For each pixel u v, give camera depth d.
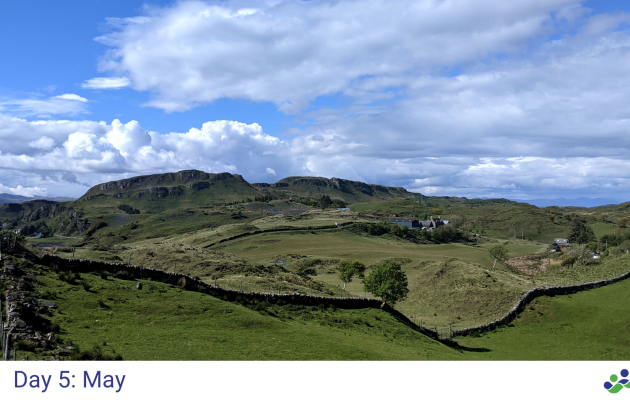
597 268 86.06
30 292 25.83
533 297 64.94
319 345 29.52
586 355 44.56
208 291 37.94
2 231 33.25
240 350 25.59
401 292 66.25
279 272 78.75
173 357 22.36
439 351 38.53
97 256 77.44
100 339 22.73
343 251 157.62
